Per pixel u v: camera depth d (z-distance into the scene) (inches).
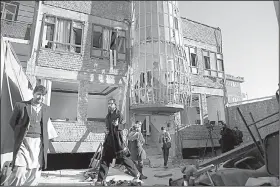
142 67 357.4
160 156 347.3
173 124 388.5
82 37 343.3
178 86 345.1
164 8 394.9
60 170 257.3
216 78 475.2
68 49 332.5
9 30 306.0
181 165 274.5
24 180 128.3
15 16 332.5
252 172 148.2
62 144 286.2
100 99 527.8
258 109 381.4
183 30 458.6
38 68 297.7
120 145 148.6
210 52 487.5
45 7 324.2
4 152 159.0
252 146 177.2
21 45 301.0
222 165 179.8
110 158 149.7
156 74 350.3
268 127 357.4
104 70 346.6
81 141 299.6
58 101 507.2
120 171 220.8
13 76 179.2
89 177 198.2
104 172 145.5
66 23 339.3
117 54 365.1
